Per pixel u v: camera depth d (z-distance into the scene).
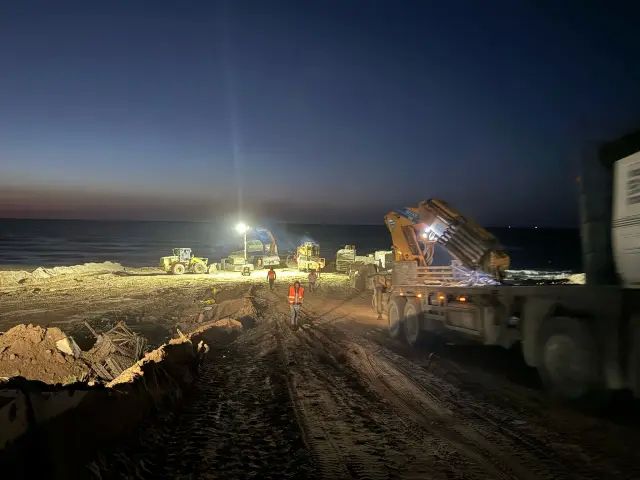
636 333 7.34
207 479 5.99
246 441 7.25
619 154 8.09
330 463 6.43
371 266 36.31
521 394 9.46
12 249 105.25
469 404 8.97
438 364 12.38
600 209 8.42
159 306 27.83
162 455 6.71
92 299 30.64
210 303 28.69
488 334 11.65
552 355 8.84
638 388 7.33
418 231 18.14
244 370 12.04
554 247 132.12
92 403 5.97
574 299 8.59
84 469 5.22
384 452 6.79
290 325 19.81
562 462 6.30
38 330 12.28
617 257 8.09
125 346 13.75
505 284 12.91
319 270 54.97
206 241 152.25
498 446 6.90
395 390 10.05
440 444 7.04
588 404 8.11
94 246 119.44
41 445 4.71
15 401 4.58
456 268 16.06
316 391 10.02
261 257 58.97
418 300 15.23
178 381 9.81
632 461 6.26
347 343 15.81
